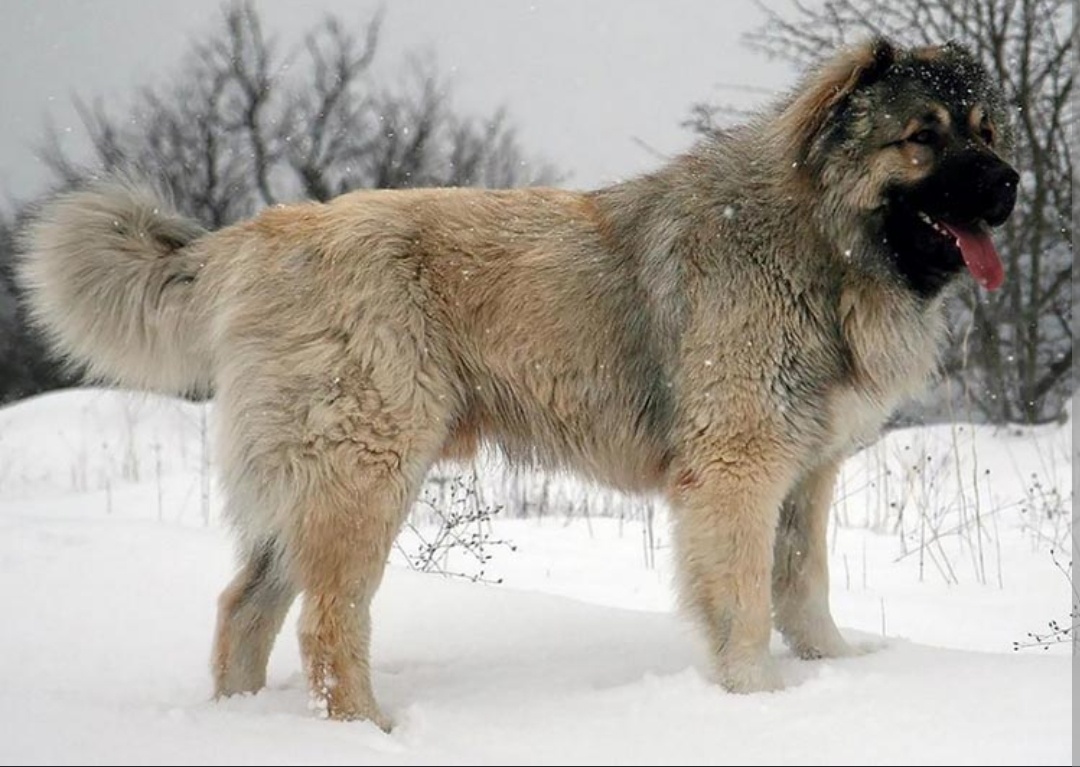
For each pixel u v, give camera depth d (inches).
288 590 193.3
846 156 188.2
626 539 348.8
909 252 191.8
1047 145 555.2
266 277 188.1
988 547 338.0
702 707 163.2
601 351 195.3
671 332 190.1
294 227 192.4
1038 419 557.3
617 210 200.5
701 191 195.5
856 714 154.6
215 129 883.4
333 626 176.9
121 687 195.0
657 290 192.2
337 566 179.0
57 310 195.0
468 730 159.2
